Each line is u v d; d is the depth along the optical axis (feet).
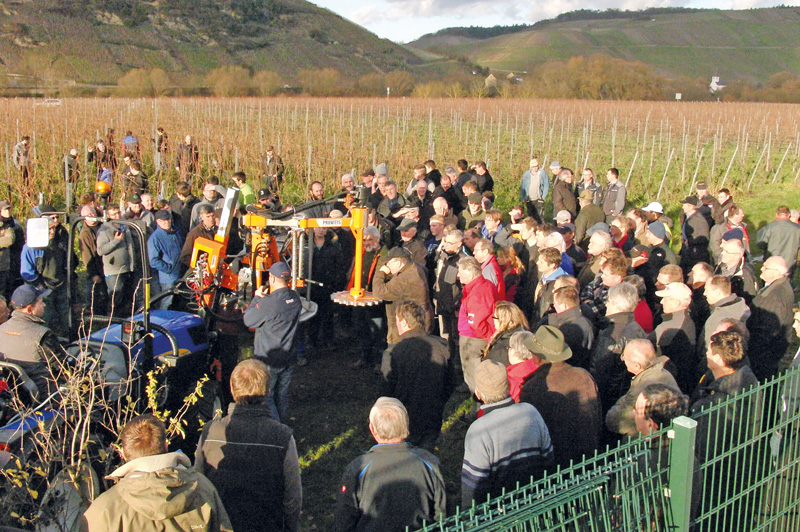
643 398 12.41
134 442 9.93
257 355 18.34
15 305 15.15
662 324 18.25
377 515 11.14
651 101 200.13
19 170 44.80
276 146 70.69
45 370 15.10
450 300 23.47
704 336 18.47
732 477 13.28
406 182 59.98
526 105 164.45
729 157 76.89
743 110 147.84
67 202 42.19
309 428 20.59
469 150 80.79
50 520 12.30
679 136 100.48
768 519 12.73
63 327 27.04
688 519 10.42
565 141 92.07
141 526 9.12
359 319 24.61
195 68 350.02
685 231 32.37
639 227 27.53
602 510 9.93
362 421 21.09
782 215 29.96
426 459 11.48
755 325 20.13
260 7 435.94
